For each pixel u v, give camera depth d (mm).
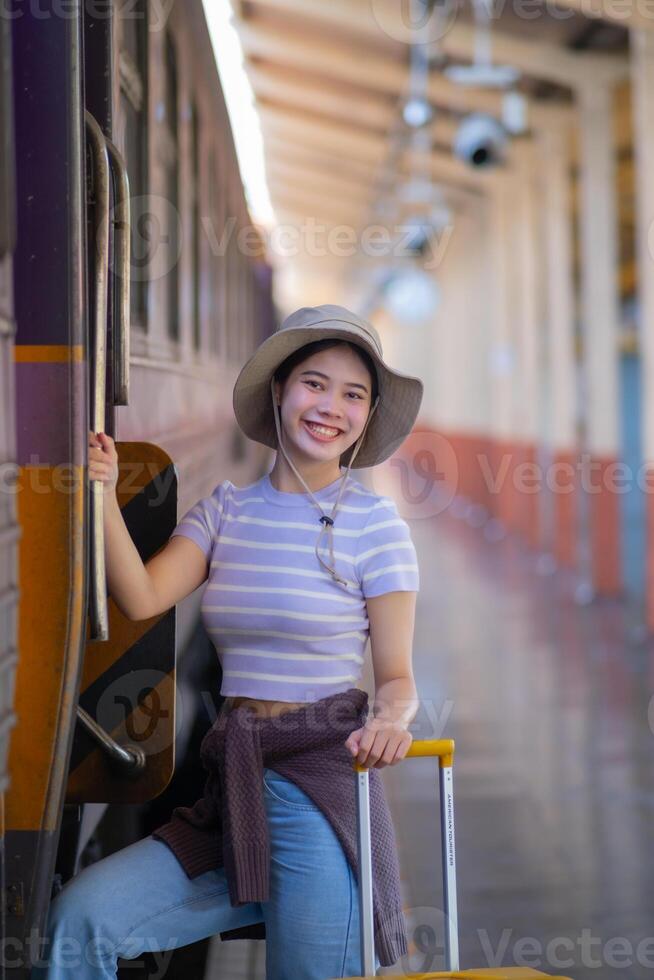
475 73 9016
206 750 2062
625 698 6785
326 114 12344
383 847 2025
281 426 2137
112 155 2115
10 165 1554
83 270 1865
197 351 4238
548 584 11305
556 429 11969
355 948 1984
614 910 3932
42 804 1862
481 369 17062
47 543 1857
